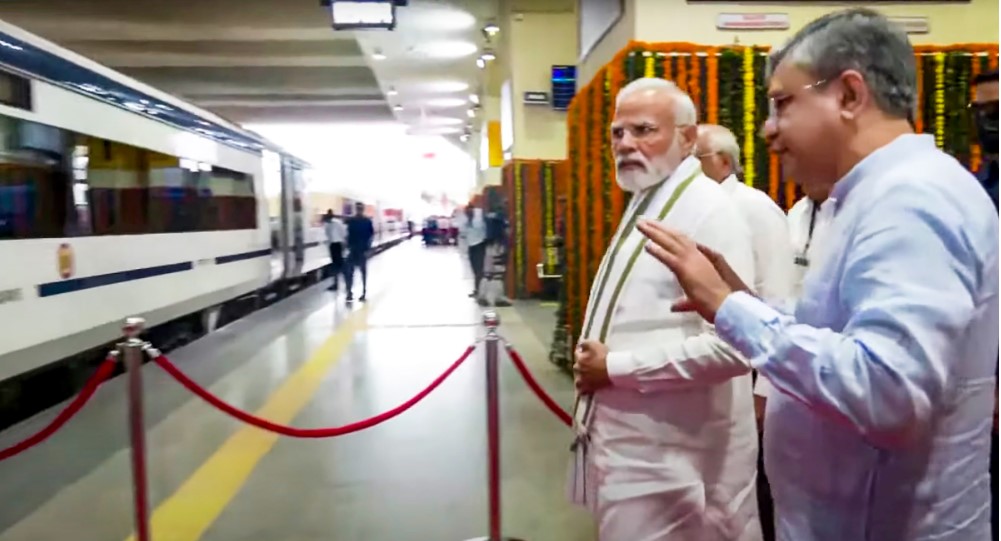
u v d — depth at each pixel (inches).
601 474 86.9
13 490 175.6
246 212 458.6
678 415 82.8
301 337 392.8
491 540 145.5
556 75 486.9
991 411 52.5
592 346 84.4
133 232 291.7
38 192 223.9
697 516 83.4
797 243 122.4
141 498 136.8
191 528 155.3
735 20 200.2
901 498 51.6
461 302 536.1
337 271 608.4
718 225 82.0
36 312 220.5
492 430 144.5
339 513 162.6
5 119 206.7
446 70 758.5
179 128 346.9
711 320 53.6
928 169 48.8
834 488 54.2
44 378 273.7
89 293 254.8
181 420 233.5
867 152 52.8
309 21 622.2
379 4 399.2
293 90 984.9
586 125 241.8
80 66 253.8
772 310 51.4
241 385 282.5
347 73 890.1
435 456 198.4
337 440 212.7
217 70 859.4
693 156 88.5
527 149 510.3
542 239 526.3
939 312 44.4
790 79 54.9
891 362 44.1
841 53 52.4
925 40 202.2
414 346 359.3
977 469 52.1
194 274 361.1
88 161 255.8
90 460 196.4
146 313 304.2
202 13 606.5
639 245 85.6
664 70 194.2
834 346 46.5
